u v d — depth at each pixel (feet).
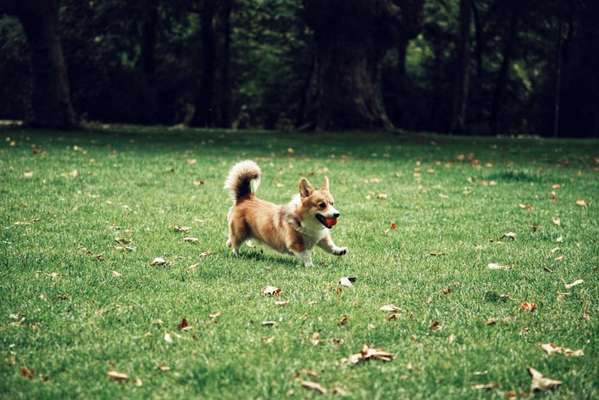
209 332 16.60
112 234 26.96
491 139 85.61
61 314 17.69
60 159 48.85
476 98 128.06
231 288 20.17
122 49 114.93
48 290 19.54
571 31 119.96
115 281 20.72
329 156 59.72
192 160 50.65
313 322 17.31
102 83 115.75
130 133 80.07
